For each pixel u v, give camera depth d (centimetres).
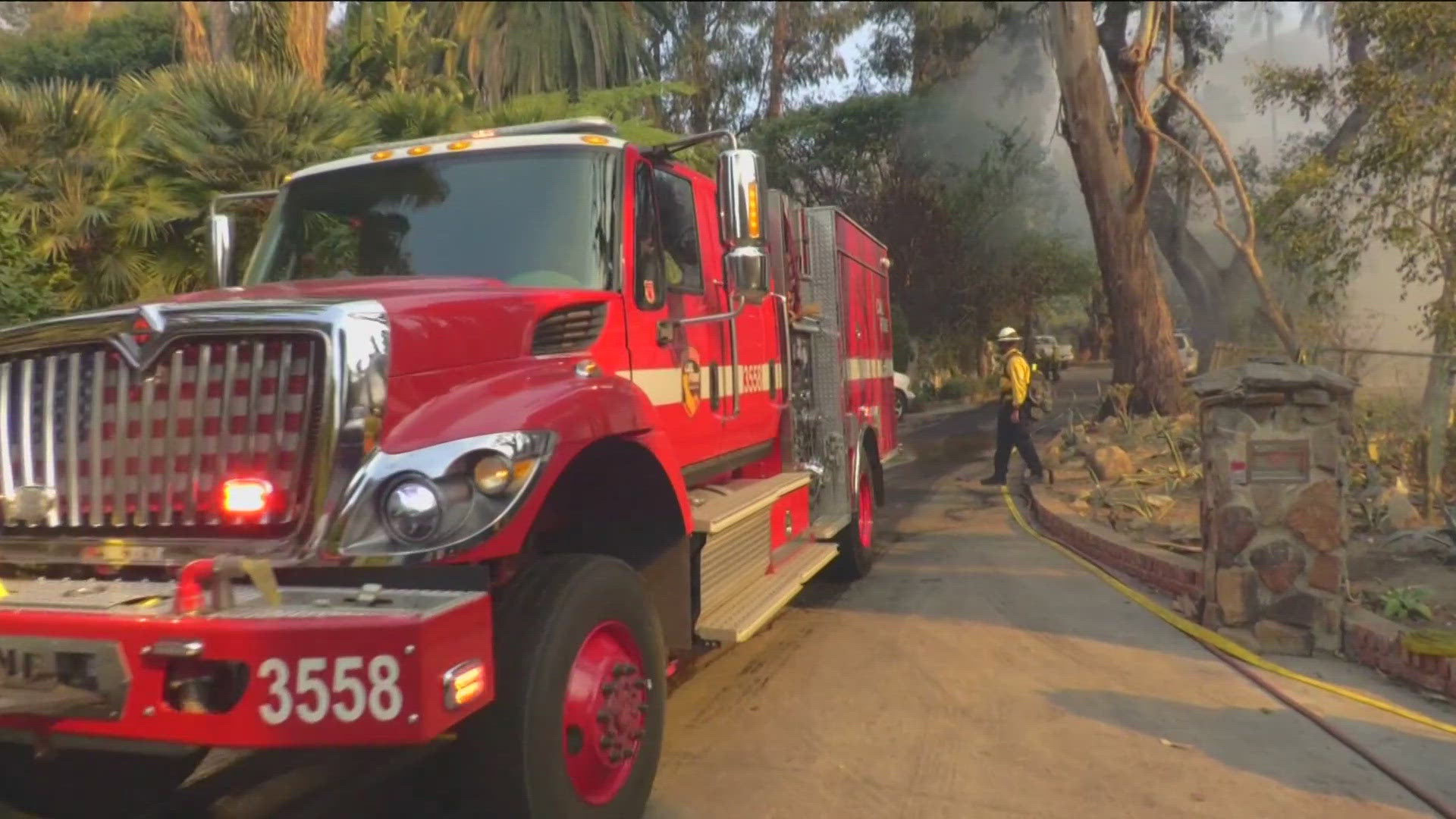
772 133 2998
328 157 984
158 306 349
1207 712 532
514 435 341
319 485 325
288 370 334
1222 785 444
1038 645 651
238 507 332
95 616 303
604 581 383
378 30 1538
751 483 630
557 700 356
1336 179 1599
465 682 313
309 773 468
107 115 905
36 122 866
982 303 3472
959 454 1833
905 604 768
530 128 515
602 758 381
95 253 897
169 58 2412
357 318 337
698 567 495
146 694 301
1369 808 423
